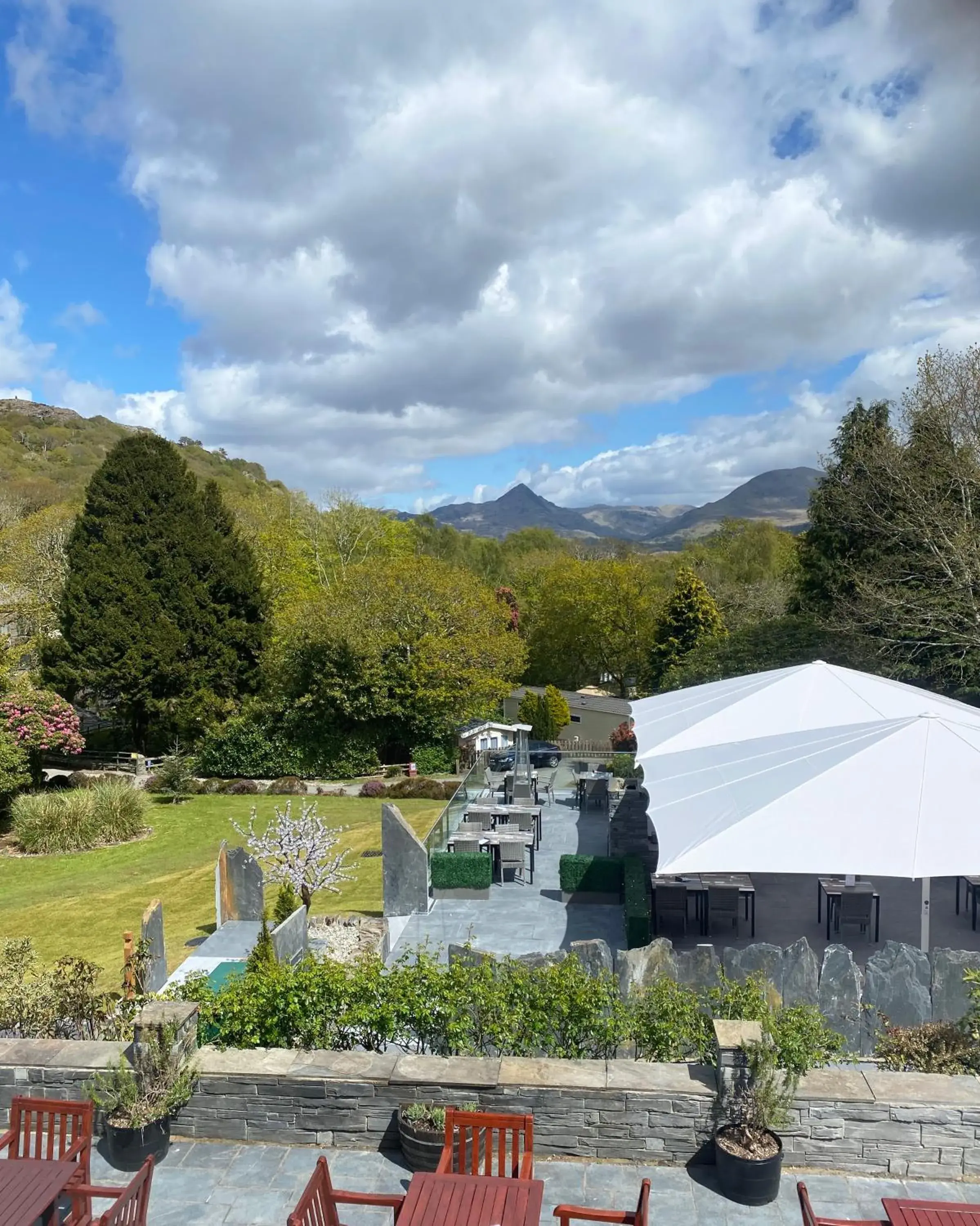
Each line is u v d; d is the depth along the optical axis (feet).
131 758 129.08
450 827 64.44
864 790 34.53
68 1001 28.14
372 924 51.21
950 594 88.12
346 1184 21.21
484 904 53.57
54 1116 18.74
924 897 37.22
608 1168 21.61
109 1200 20.84
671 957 31.50
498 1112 22.12
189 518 132.05
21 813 90.27
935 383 91.15
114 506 128.67
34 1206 15.62
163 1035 22.89
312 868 50.70
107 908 67.92
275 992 25.98
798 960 31.01
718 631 172.86
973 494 90.84
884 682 51.90
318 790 115.34
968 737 37.93
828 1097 21.02
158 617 127.75
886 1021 28.25
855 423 110.73
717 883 45.80
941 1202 15.98
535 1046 24.86
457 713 124.57
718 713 50.60
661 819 36.42
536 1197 16.10
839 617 105.19
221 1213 20.34
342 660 122.31
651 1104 21.59
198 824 99.19
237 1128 23.07
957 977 30.40
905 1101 20.81
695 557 262.88
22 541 159.74
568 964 27.07
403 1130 21.74
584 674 214.90
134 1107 22.04
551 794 84.53
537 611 219.61
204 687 129.29
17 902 71.20
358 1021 25.29
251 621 137.28
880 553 100.99
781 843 32.22
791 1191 20.68
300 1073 22.71
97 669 125.29
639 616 201.77
